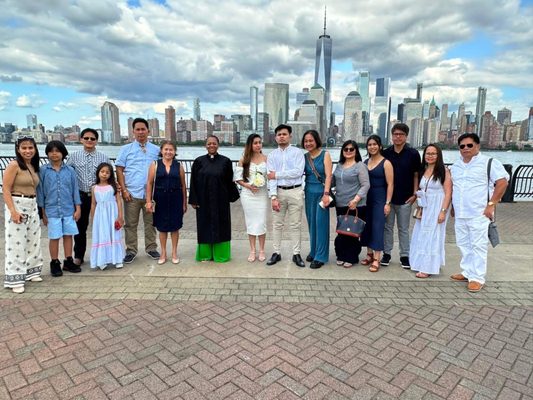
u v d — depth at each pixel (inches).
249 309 149.5
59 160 178.1
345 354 117.1
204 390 99.1
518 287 176.7
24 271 165.3
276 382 102.9
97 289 168.1
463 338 128.1
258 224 205.6
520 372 108.6
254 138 199.5
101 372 106.7
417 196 189.0
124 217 207.0
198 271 193.3
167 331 130.9
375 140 191.8
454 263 213.0
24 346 120.0
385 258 205.6
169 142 197.0
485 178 170.7
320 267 201.9
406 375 106.6
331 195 199.5
